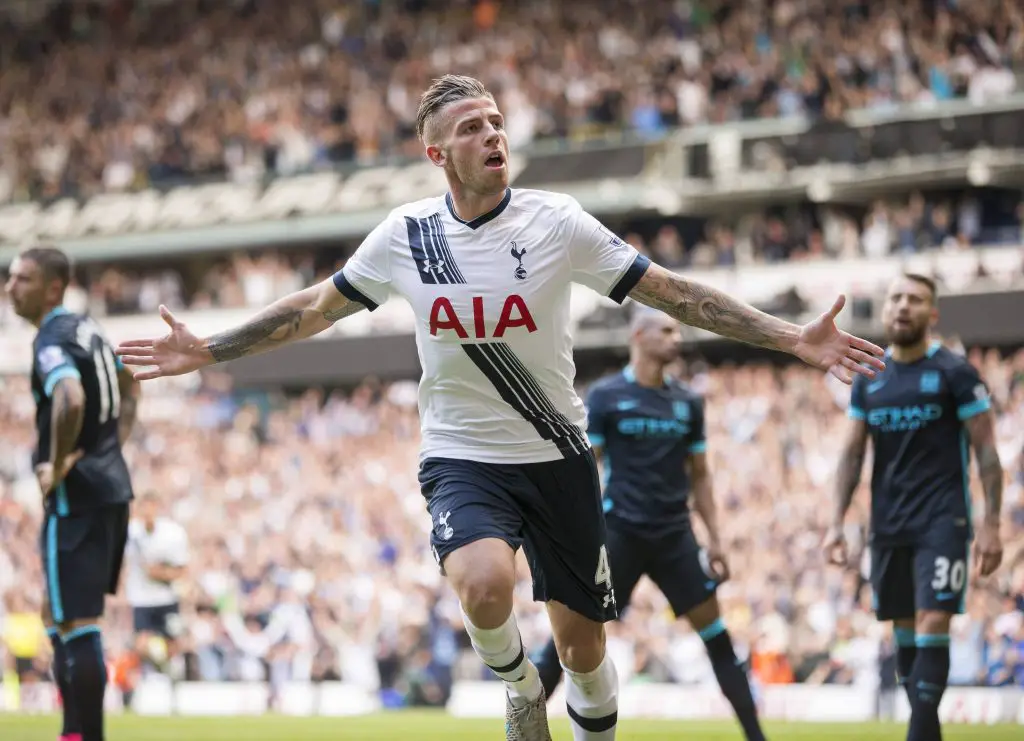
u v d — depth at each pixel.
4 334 31.94
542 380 5.51
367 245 5.62
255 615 18.47
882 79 26.30
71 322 7.36
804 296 24.09
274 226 31.86
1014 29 25.27
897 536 7.86
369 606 18.28
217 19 37.00
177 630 14.08
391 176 31.30
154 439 26.08
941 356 7.88
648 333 8.95
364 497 21.14
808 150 25.75
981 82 25.19
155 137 35.34
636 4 30.81
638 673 16.03
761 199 26.89
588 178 28.17
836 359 5.37
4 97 38.00
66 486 7.18
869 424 8.02
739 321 5.45
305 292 5.77
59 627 7.26
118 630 18.06
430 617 17.94
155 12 38.06
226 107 34.75
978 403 7.73
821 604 16.11
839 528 8.16
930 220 23.88
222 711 16.48
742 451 20.09
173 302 33.00
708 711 14.38
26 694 18.00
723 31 28.89
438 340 5.49
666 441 8.92
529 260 5.40
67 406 7.00
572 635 5.77
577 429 5.64
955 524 7.71
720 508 18.64
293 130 33.44
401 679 17.70
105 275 34.56
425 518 20.33
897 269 23.62
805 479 18.75
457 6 33.66
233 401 27.81
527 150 29.53
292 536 20.41
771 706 14.55
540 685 5.57
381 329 27.05
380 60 33.59
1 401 29.75
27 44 39.06
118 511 7.43
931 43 26.06
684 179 27.08
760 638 16.03
